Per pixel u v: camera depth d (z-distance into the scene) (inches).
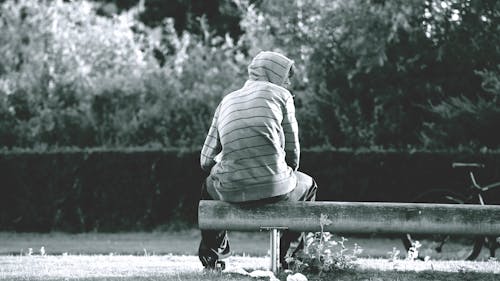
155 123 1084.5
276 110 371.9
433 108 900.0
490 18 922.7
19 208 949.2
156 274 385.1
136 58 1200.8
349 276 364.8
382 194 871.7
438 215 361.4
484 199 729.6
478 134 890.7
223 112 378.3
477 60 928.3
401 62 952.3
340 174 880.3
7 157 949.8
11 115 1091.9
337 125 984.9
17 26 1194.0
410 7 933.2
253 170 363.9
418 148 954.7
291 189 373.7
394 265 397.1
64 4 1264.8
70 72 1146.7
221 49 1184.2
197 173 941.2
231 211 368.2
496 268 419.5
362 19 959.6
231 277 358.9
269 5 1047.6
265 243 828.6
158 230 936.3
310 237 378.6
